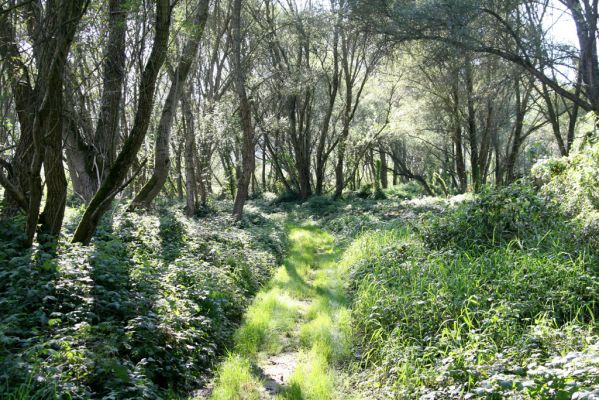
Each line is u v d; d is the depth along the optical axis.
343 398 5.05
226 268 9.21
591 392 3.23
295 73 27.48
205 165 25.03
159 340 5.42
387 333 6.11
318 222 22.66
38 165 6.34
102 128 9.25
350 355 6.14
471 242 9.24
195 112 21.25
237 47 19.20
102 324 5.04
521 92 25.56
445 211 13.83
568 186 9.01
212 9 23.91
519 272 6.77
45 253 6.02
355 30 18.70
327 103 36.53
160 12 7.07
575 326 5.09
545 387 3.64
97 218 7.59
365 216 19.02
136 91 8.07
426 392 4.61
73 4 6.11
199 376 5.60
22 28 7.07
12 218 7.50
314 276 10.77
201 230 12.00
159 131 11.39
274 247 13.73
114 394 4.16
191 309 6.63
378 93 35.03
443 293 6.56
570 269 6.55
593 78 14.81
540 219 8.91
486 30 15.97
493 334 5.34
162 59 7.32
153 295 6.33
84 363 4.28
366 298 7.37
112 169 7.42
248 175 19.62
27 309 5.14
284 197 35.47
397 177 54.69
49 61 6.25
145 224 10.25
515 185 9.95
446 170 33.75
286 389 5.20
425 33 16.44
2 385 3.77
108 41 7.39
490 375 4.29
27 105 7.05
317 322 7.18
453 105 26.00
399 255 9.38
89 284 5.95
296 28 26.69
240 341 6.63
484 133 26.31
